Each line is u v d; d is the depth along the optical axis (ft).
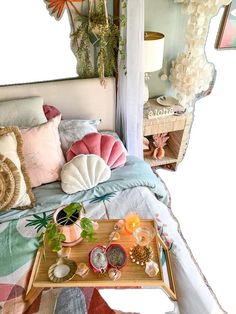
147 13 6.81
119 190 5.22
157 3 6.72
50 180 5.33
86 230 3.85
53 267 3.68
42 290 3.72
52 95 6.49
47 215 4.71
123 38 5.90
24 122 5.76
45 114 6.17
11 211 4.77
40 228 4.46
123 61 6.22
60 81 6.51
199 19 6.59
